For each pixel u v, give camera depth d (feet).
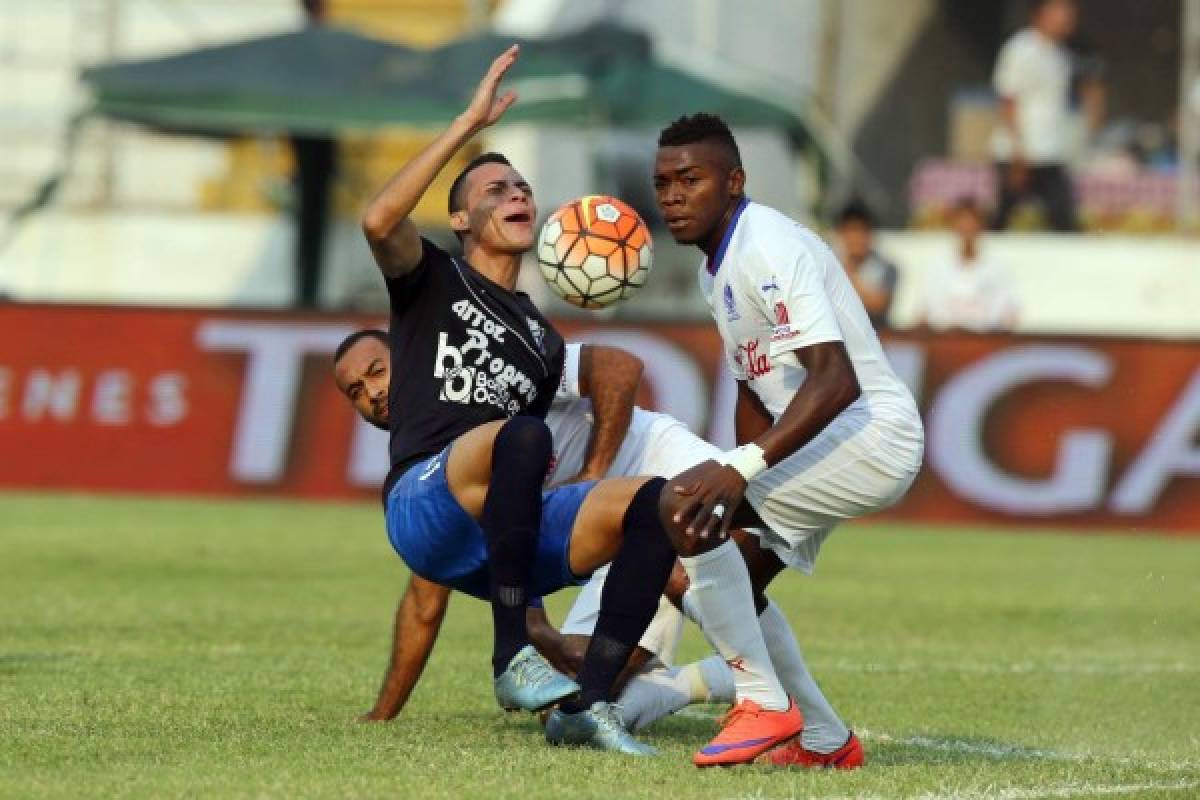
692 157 66.08
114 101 225.97
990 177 260.01
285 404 192.85
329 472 192.54
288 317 192.95
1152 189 260.83
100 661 91.76
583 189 240.73
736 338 67.15
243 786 57.36
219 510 182.50
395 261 66.69
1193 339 184.24
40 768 60.54
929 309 218.38
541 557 64.34
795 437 61.72
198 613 113.50
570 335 186.91
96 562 140.46
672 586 68.69
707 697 73.67
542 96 222.48
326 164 240.94
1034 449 186.29
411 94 222.28
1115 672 96.63
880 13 264.72
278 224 258.98
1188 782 62.69
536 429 63.41
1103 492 184.96
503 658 63.31
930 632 113.39
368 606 118.62
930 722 79.46
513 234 68.54
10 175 263.08
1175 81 286.66
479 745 67.15
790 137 243.40
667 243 241.14
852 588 136.77
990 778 62.23
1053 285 248.52
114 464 194.18
